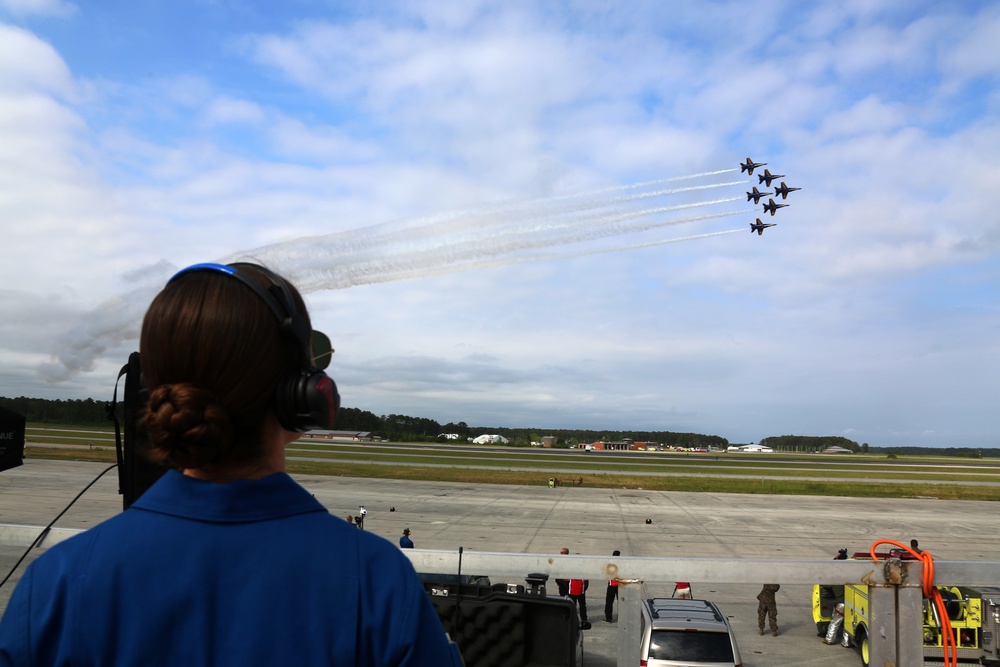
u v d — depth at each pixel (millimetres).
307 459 75562
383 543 1396
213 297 1370
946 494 53312
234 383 1320
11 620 1270
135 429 2922
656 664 10516
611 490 51312
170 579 1242
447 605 3945
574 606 3826
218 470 1396
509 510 35875
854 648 15086
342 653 1232
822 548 27047
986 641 12430
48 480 40188
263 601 1244
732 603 19422
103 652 1217
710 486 55562
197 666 1196
